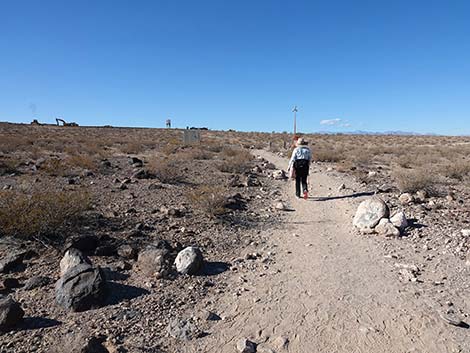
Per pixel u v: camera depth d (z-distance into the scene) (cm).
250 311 446
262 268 582
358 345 377
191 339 386
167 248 617
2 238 616
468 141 5944
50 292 465
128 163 1845
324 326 411
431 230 754
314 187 1323
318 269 574
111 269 535
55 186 1103
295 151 1119
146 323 411
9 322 384
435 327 405
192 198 945
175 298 473
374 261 603
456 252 634
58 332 380
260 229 797
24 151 2528
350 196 1123
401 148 3888
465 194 1168
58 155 2303
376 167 2088
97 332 383
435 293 485
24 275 513
